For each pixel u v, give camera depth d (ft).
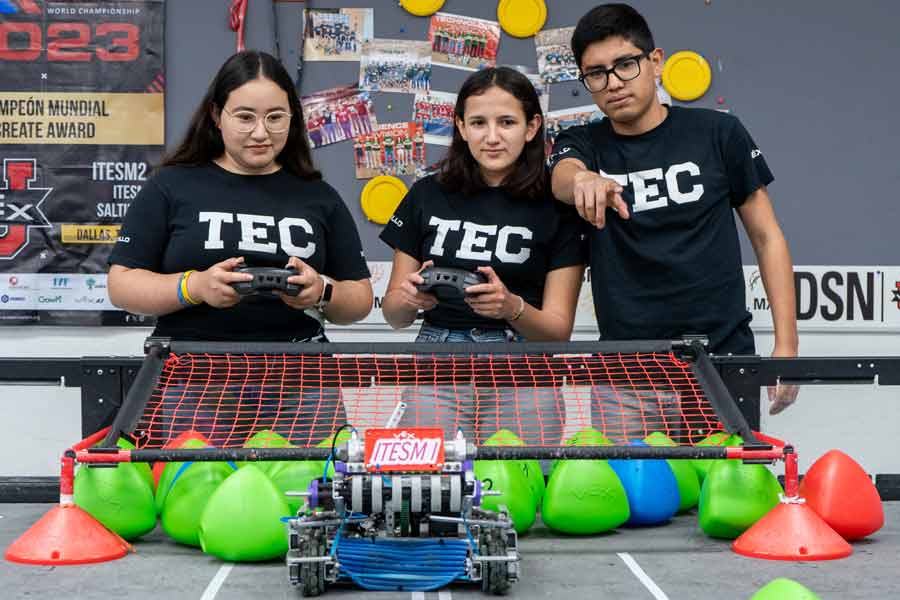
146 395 6.00
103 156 10.58
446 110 10.63
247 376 6.56
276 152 6.77
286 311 6.85
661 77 10.53
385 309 7.56
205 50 10.53
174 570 5.16
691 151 7.52
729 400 5.99
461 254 7.30
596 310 7.62
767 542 5.40
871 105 10.64
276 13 10.52
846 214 10.67
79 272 10.62
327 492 4.95
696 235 7.41
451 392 6.95
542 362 7.00
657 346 6.47
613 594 4.72
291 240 6.80
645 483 6.10
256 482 5.33
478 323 7.29
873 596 4.64
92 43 10.52
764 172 7.68
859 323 10.69
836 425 8.16
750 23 10.56
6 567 5.20
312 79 10.58
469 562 4.82
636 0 10.55
